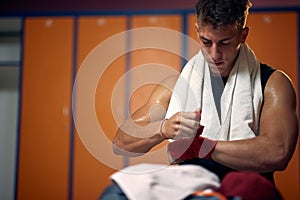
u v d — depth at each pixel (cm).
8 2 383
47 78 339
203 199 75
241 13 106
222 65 109
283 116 107
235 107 111
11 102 385
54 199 331
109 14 339
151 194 75
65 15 341
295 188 309
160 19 334
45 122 336
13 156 379
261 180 79
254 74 116
